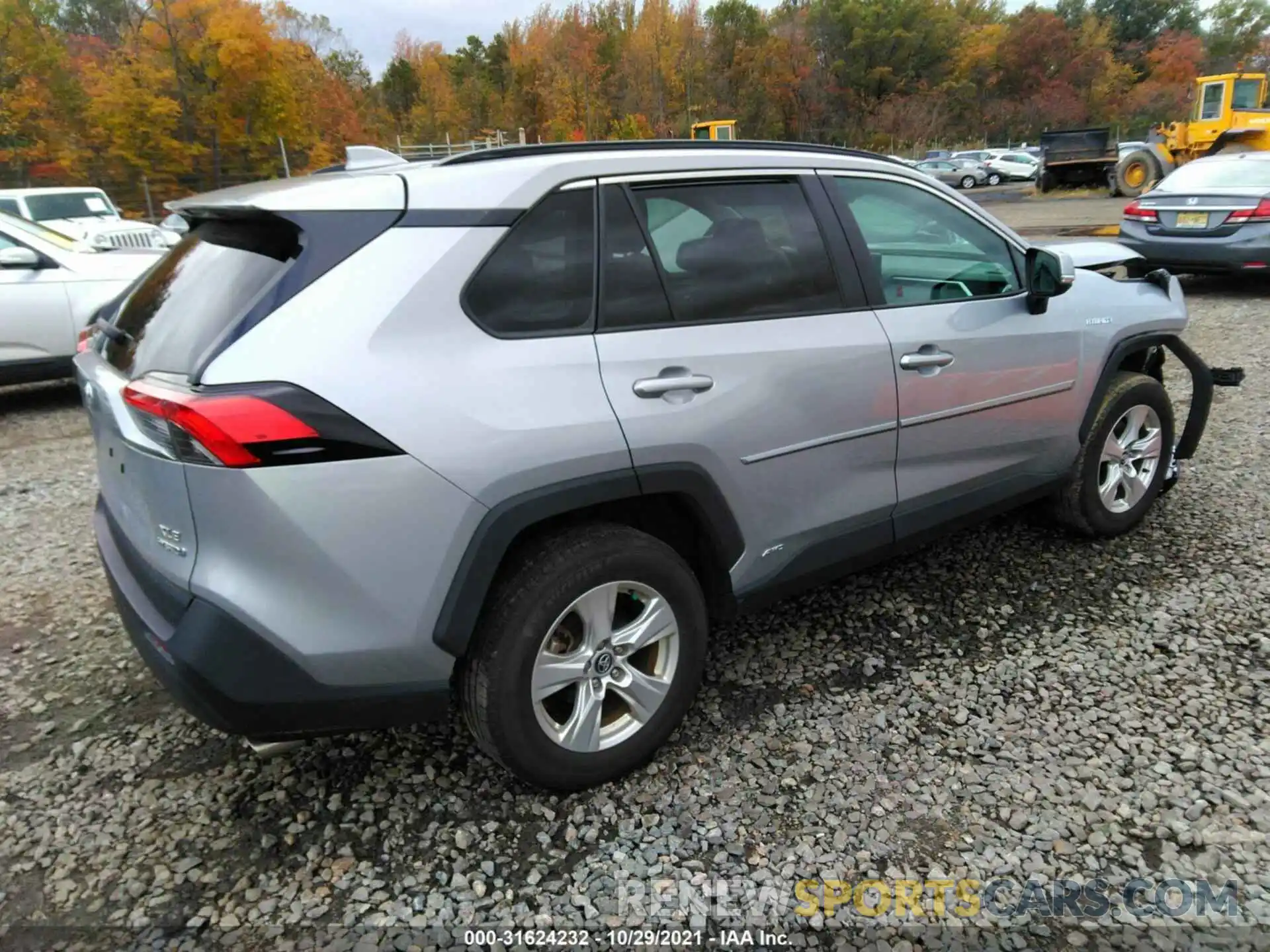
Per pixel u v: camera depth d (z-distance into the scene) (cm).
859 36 6781
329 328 210
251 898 226
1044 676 310
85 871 236
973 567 391
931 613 355
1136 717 286
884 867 232
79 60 3462
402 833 247
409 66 6969
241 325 208
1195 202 921
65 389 813
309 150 3903
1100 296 385
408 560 216
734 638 342
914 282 324
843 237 302
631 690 259
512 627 233
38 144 3169
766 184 288
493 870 234
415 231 224
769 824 247
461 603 224
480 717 237
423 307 221
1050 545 408
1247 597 354
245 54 3303
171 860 239
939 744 278
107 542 264
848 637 340
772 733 286
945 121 6444
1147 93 6538
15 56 3108
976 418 334
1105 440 388
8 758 282
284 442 200
